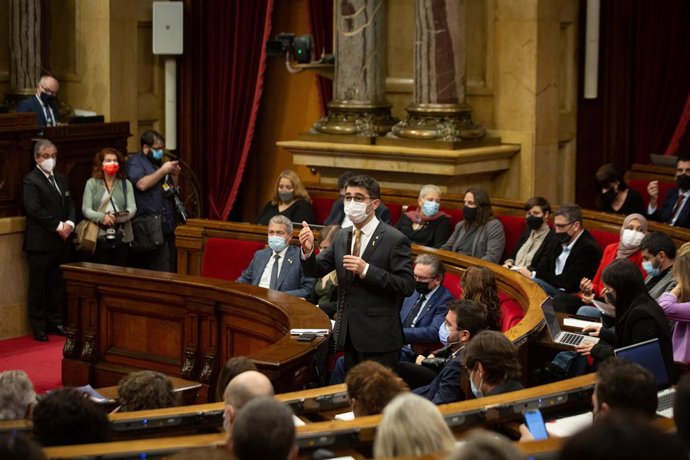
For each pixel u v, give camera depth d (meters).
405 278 6.23
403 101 12.27
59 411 3.99
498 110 11.86
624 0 12.85
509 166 11.84
